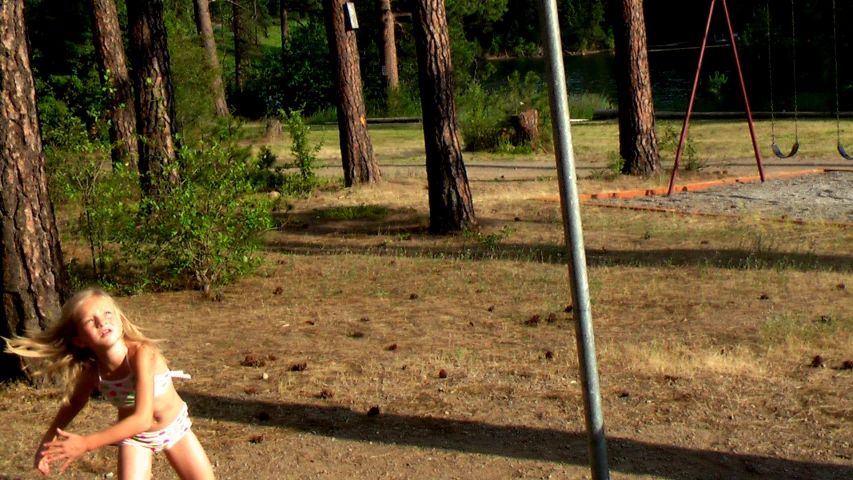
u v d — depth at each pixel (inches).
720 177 727.7
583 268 154.2
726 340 300.8
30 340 157.0
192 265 408.8
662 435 224.5
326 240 536.1
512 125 1016.2
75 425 240.8
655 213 577.0
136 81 587.8
